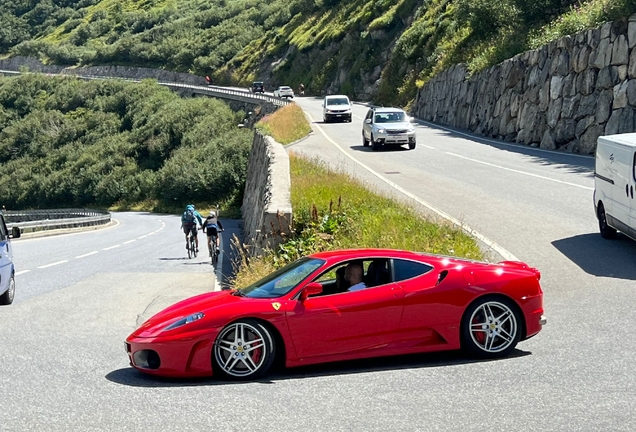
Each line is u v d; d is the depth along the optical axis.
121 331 10.75
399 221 13.86
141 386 7.27
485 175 23.52
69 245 29.20
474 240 12.85
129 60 146.12
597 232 14.35
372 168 26.58
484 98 42.69
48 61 162.25
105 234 37.47
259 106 85.38
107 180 81.88
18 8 196.00
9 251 13.70
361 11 94.56
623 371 6.96
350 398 6.55
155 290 15.35
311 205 14.63
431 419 5.87
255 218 22.70
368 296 7.60
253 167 39.06
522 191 19.75
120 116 100.44
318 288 7.48
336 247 12.71
